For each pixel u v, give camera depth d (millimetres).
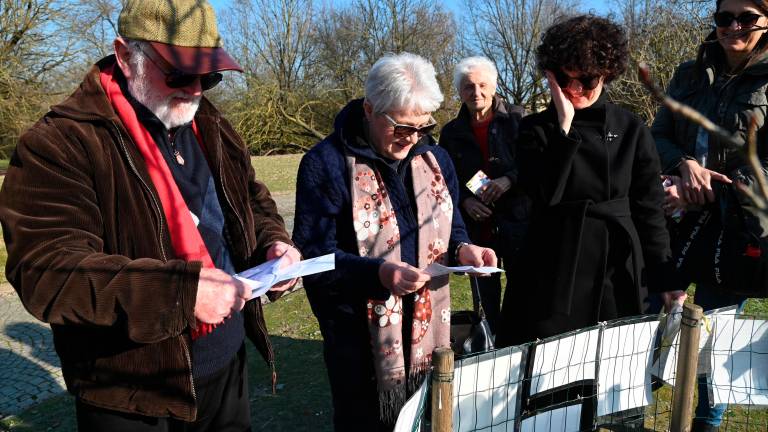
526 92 23859
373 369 2180
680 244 2752
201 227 1864
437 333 2256
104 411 1719
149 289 1470
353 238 2150
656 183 2408
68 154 1561
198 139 1991
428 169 2299
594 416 2244
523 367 2041
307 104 23781
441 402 1718
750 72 2539
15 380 4152
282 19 24844
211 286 1495
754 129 751
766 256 2465
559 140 2311
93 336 1653
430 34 24078
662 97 782
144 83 1702
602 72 2258
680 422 2256
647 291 2443
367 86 2068
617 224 2355
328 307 2197
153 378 1666
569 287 2354
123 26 1677
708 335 2293
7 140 17172
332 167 2135
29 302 1477
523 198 3615
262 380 3926
